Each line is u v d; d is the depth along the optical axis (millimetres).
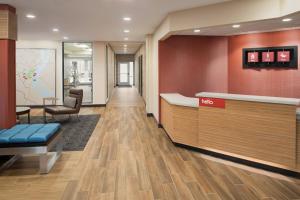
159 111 6508
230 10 4148
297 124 3324
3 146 3531
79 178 3426
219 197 2895
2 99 4289
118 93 15500
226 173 3578
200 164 3934
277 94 6109
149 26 6391
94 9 4680
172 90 6508
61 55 9938
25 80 9828
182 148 4777
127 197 2900
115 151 4574
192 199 2852
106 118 7766
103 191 3051
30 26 6500
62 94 10047
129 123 7035
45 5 4391
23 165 3928
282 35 5922
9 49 4340
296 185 3180
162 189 3102
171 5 4375
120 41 9898
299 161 3328
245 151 3834
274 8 3701
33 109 9633
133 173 3592
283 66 5965
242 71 6500
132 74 21859
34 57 9812
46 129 4012
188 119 4668
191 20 4605
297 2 3266
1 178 3443
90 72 10391
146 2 4211
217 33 6215
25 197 2912
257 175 3492
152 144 5031
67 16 5238
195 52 6527
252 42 6297
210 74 6609
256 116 3664
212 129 4250
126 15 5125
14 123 4547
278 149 3484
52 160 4000
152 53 7797
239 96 3924
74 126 6660
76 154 4402
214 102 4180
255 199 2844
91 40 9633
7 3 4234
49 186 3193
